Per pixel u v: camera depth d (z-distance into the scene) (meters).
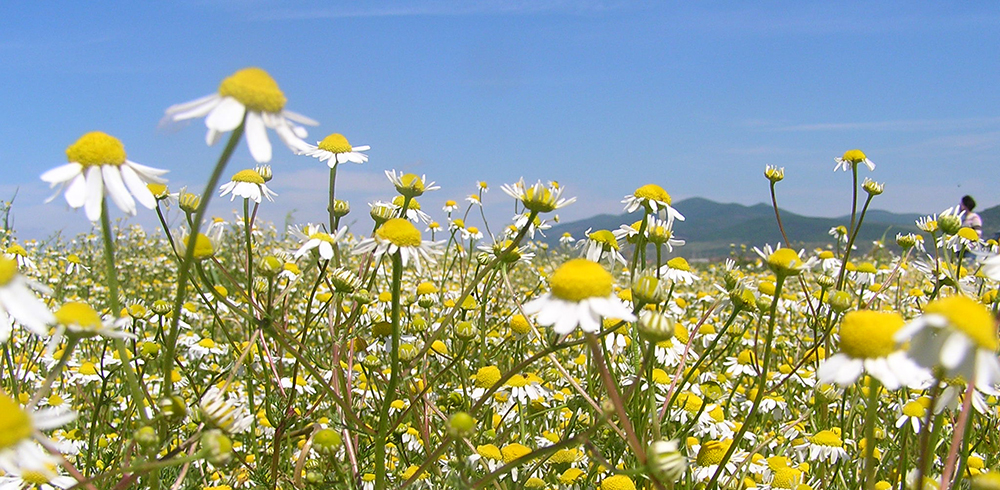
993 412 0.28
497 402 0.29
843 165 0.34
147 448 0.18
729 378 0.38
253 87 0.16
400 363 0.25
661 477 0.17
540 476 0.27
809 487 0.26
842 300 0.27
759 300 0.29
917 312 0.45
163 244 0.91
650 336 0.18
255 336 0.22
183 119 0.16
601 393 0.27
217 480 0.27
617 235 0.28
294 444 0.29
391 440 0.27
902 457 0.23
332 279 0.25
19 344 0.37
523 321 0.31
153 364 0.27
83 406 0.35
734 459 0.26
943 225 0.27
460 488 0.19
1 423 0.14
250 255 0.27
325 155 0.29
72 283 0.68
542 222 0.42
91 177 0.18
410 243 0.21
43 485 0.20
